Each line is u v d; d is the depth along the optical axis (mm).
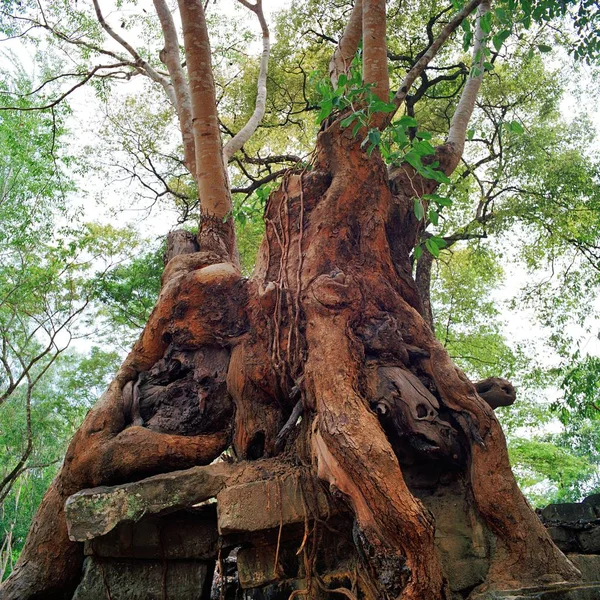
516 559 4969
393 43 14258
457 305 17828
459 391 5621
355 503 4637
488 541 5250
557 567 4910
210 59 8414
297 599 5250
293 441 5789
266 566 5504
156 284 17078
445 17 14102
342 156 6570
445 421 5621
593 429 22422
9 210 17703
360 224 6480
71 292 18531
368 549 4496
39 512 6219
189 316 6559
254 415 6105
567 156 14320
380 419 5523
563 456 22141
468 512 5418
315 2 14633
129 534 5727
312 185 6609
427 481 5648
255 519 5176
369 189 6543
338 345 5457
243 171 14477
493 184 14500
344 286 5828
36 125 16875
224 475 5512
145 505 5379
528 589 4594
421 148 5723
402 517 4344
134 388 6570
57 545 6070
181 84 10391
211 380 6406
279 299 6133
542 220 14352
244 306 6512
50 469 29578
